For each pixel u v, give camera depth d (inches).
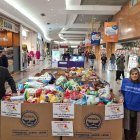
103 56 832.9
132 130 160.2
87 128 123.3
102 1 653.9
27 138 126.6
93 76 251.8
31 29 980.6
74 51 1232.8
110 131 124.3
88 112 122.6
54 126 123.9
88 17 938.1
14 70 725.9
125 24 644.7
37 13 760.3
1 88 171.5
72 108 122.8
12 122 127.0
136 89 155.0
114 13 766.5
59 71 298.7
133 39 602.9
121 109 125.3
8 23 652.1
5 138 128.2
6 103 127.3
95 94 141.7
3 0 505.4
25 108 125.0
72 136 124.0
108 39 720.3
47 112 124.2
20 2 582.6
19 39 778.2
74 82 185.0
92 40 1002.7
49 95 133.9
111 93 152.3
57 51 558.6
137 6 534.0
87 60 1024.2
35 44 1117.1
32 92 142.1
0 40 743.1
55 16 831.7
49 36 1857.8
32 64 1014.4
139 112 156.2
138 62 468.1
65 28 1254.9
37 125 125.1
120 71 542.9
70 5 697.0
